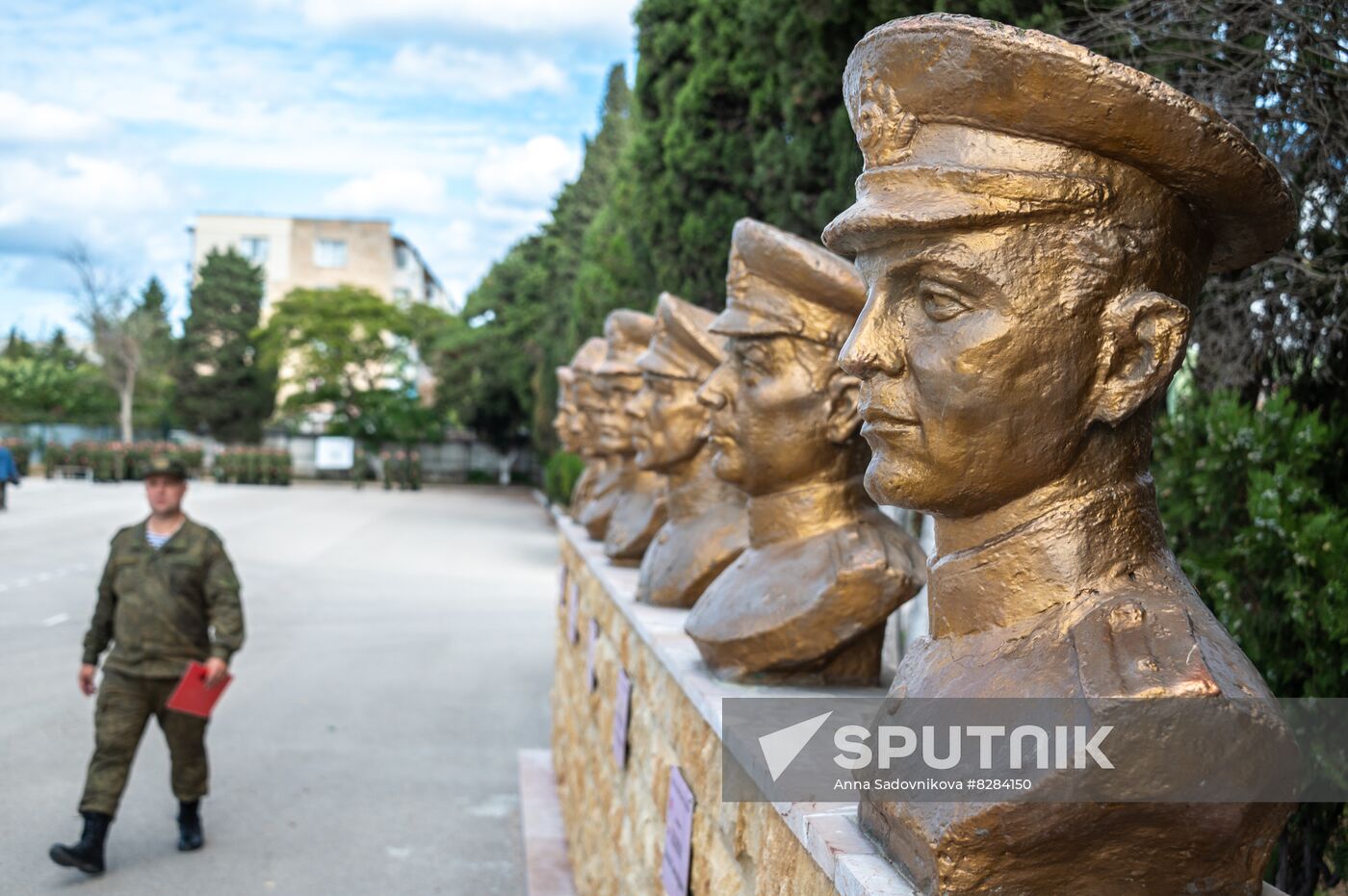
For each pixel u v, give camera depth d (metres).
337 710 8.48
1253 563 3.16
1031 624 1.84
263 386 43.81
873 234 1.88
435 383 44.84
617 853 4.27
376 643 11.10
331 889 5.27
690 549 4.19
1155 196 1.83
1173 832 1.62
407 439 39.62
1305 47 2.86
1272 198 1.84
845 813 2.06
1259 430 3.25
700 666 3.19
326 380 38.84
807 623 2.90
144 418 47.69
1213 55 3.17
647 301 9.74
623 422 5.80
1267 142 3.09
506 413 39.38
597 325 16.12
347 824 6.13
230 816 6.17
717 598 3.19
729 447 3.24
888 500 1.96
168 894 5.09
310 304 38.88
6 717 7.62
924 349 1.86
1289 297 3.38
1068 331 1.79
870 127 1.93
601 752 4.93
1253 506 3.04
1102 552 1.85
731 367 3.28
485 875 5.53
